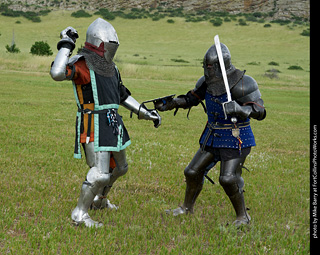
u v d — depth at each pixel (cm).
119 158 539
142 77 3891
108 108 509
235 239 486
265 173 840
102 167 506
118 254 432
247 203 634
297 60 9444
